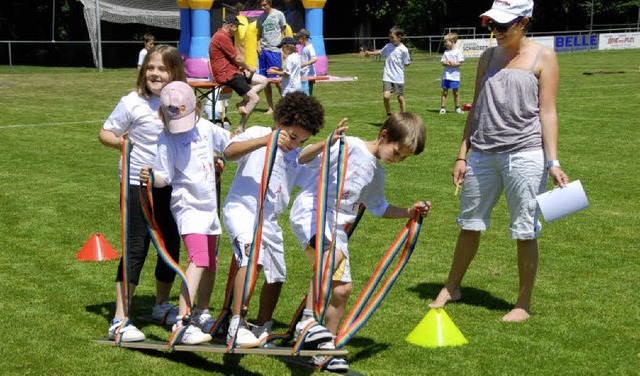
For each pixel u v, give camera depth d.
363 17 45.84
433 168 9.93
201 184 4.30
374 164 4.26
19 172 9.52
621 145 11.62
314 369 4.12
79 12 39.75
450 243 6.69
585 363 4.22
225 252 6.43
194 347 4.09
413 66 31.56
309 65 17.75
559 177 4.72
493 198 5.06
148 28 40.88
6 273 5.74
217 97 13.87
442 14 49.16
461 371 4.11
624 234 6.97
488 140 4.97
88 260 6.12
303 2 25.39
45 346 4.37
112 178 9.23
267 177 3.92
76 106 16.56
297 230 4.29
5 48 38.16
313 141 12.08
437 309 4.77
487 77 5.00
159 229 4.50
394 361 4.25
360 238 6.81
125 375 4.00
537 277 5.78
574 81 22.52
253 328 4.51
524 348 4.44
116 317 4.47
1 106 16.47
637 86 20.81
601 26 53.88
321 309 4.00
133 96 4.60
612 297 5.34
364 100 17.95
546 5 52.00
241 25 18.86
